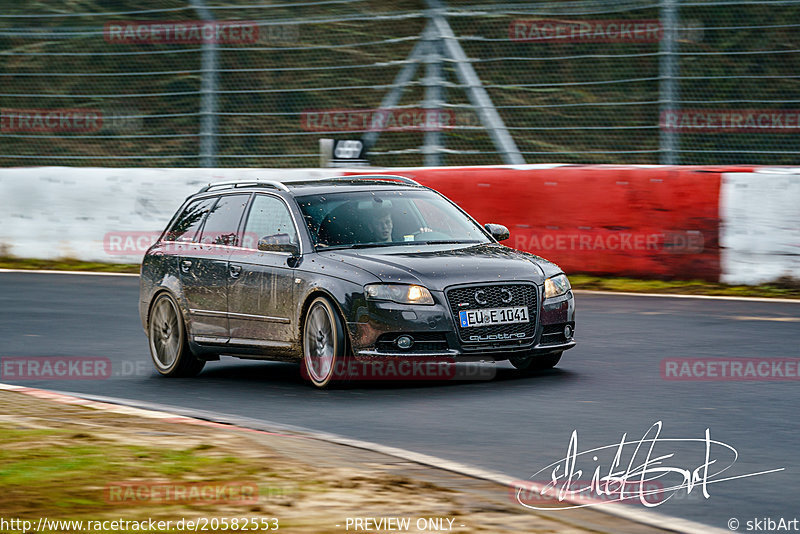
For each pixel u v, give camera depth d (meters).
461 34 76.38
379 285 26.86
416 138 70.50
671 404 24.86
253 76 77.88
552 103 70.62
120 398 27.83
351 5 82.00
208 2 84.56
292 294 28.52
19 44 85.06
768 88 68.25
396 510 16.30
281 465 19.36
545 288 28.05
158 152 74.06
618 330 36.38
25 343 36.59
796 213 43.84
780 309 40.00
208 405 26.44
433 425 23.11
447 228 30.66
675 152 49.88
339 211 30.02
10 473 18.78
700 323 37.38
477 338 26.97
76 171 59.88
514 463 19.69
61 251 59.97
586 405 24.88
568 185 48.47
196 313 31.16
